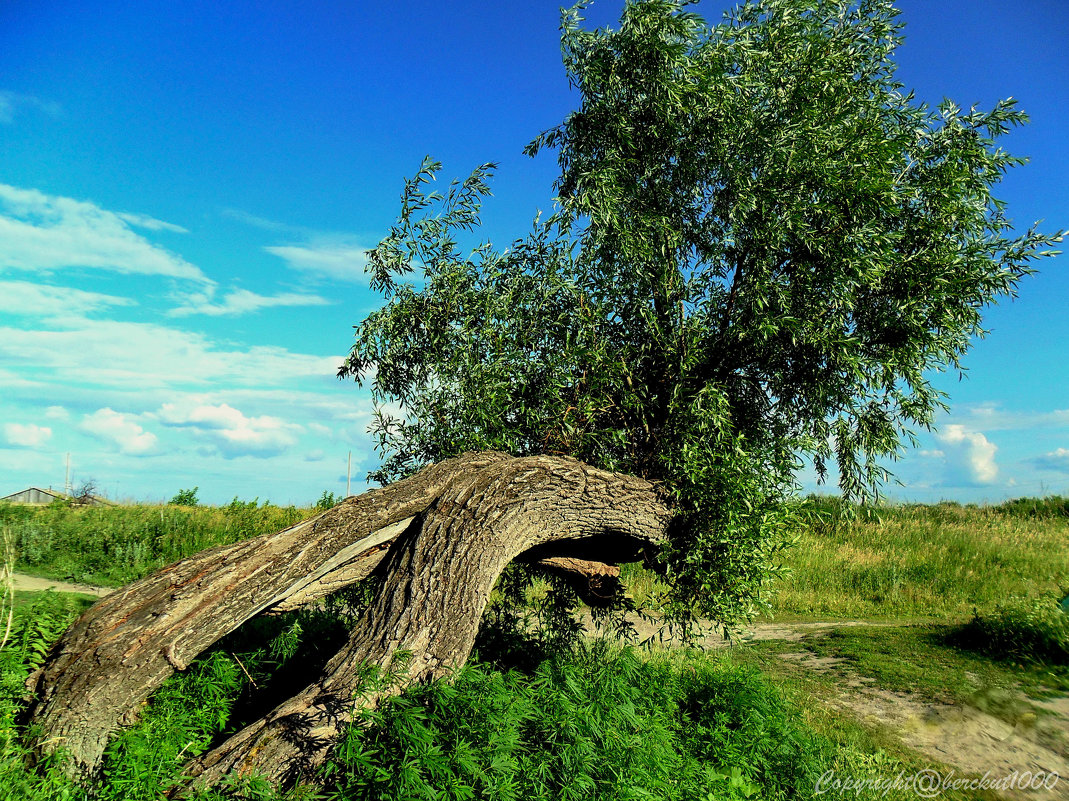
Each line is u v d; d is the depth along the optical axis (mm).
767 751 5293
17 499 21328
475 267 6438
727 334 6266
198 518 15516
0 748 3900
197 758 4125
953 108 6340
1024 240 5957
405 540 5273
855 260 5605
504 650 6715
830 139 5824
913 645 10305
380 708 3994
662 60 6137
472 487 5156
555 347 6328
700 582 5953
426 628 4555
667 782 4168
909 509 22375
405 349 6535
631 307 6578
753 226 6016
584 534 5680
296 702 4250
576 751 3816
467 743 3621
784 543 6152
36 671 4371
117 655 4188
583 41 6469
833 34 6441
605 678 4840
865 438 6176
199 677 4727
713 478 5738
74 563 11172
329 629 6312
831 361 6039
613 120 6500
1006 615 10188
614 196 6090
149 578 4645
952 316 5980
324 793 3766
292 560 4734
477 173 6398
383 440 6660
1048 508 22328
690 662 7730
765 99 6316
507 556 5109
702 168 6496
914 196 6133
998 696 7652
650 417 6637
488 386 6016
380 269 6418
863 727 6777
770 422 6793
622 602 7086
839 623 12344
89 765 4102
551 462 5527
